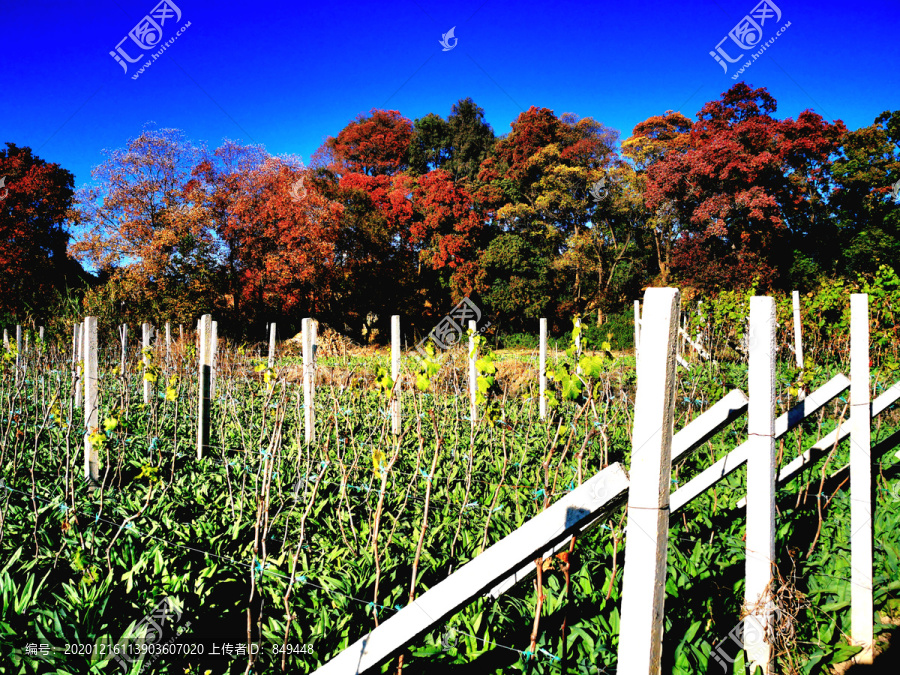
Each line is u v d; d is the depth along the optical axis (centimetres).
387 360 1098
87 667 258
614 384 589
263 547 304
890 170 2589
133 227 2380
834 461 501
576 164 3409
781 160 2569
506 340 3125
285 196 2667
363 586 321
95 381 511
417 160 4212
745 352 1102
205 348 586
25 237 2562
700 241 2667
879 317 1022
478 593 167
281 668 258
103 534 388
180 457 578
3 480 439
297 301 2841
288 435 643
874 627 304
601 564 338
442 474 514
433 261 3266
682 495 303
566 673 251
